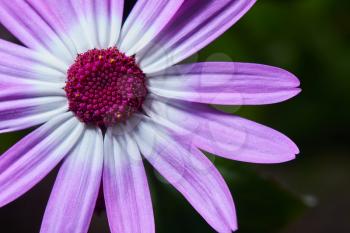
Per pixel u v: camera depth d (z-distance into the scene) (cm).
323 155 23
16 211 23
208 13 17
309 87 22
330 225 23
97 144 17
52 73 17
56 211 17
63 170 17
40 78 17
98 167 17
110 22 17
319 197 23
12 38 22
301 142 23
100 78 17
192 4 17
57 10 17
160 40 17
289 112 22
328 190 23
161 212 19
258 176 19
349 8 22
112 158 17
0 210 23
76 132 17
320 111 22
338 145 23
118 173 17
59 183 17
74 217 17
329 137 23
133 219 17
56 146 17
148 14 17
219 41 21
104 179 17
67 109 17
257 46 21
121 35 17
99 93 17
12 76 17
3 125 17
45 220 17
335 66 22
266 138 17
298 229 23
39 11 17
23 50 17
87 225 17
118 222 17
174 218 19
